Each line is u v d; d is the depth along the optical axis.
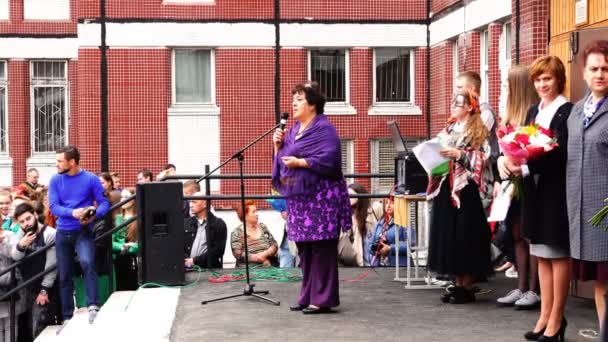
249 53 19.06
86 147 18.84
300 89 7.13
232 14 18.98
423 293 8.08
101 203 9.67
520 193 5.91
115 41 18.83
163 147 18.95
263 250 10.40
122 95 18.86
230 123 19.06
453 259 7.23
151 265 8.77
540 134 5.67
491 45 15.34
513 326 6.58
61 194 9.60
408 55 19.58
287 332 6.55
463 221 7.20
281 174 7.16
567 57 8.69
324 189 7.06
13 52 20.59
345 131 19.33
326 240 7.12
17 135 20.59
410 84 19.53
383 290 8.27
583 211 5.49
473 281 7.54
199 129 19.05
